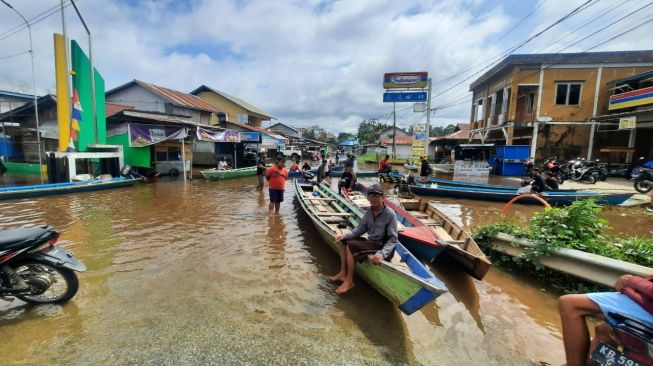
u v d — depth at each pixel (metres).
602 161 20.72
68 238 6.57
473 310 4.12
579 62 20.42
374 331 3.58
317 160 38.16
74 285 3.86
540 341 3.50
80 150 13.66
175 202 10.58
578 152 21.03
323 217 6.88
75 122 13.42
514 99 21.53
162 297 4.20
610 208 10.12
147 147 16.38
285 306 4.05
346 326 3.66
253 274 4.99
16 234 3.59
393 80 21.95
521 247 5.18
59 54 12.66
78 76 13.45
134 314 3.79
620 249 4.76
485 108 27.97
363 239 4.47
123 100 24.78
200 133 17.44
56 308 3.87
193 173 19.69
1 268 3.58
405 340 3.46
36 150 18.66
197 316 3.77
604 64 20.17
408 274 3.41
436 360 3.16
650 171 13.02
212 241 6.54
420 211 8.41
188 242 6.44
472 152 25.53
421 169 17.38
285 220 8.36
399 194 10.21
